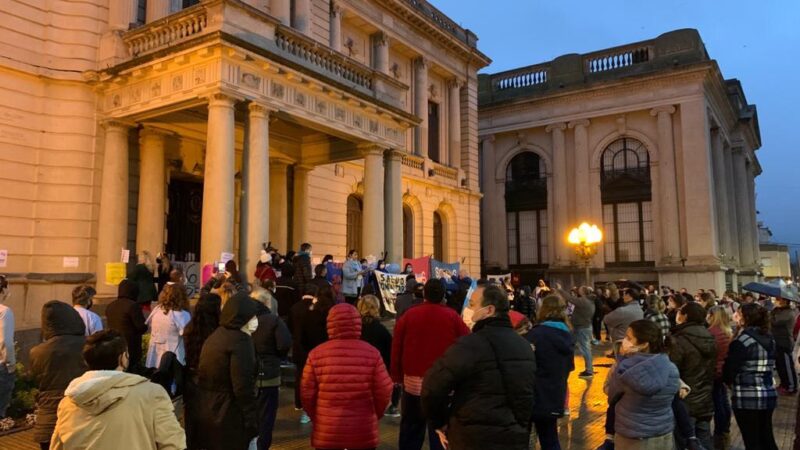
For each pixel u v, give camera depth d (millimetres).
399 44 26078
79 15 15000
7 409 8703
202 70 13141
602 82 33844
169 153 16547
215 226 12617
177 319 7207
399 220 18688
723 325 7453
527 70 37750
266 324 6621
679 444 5191
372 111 17438
